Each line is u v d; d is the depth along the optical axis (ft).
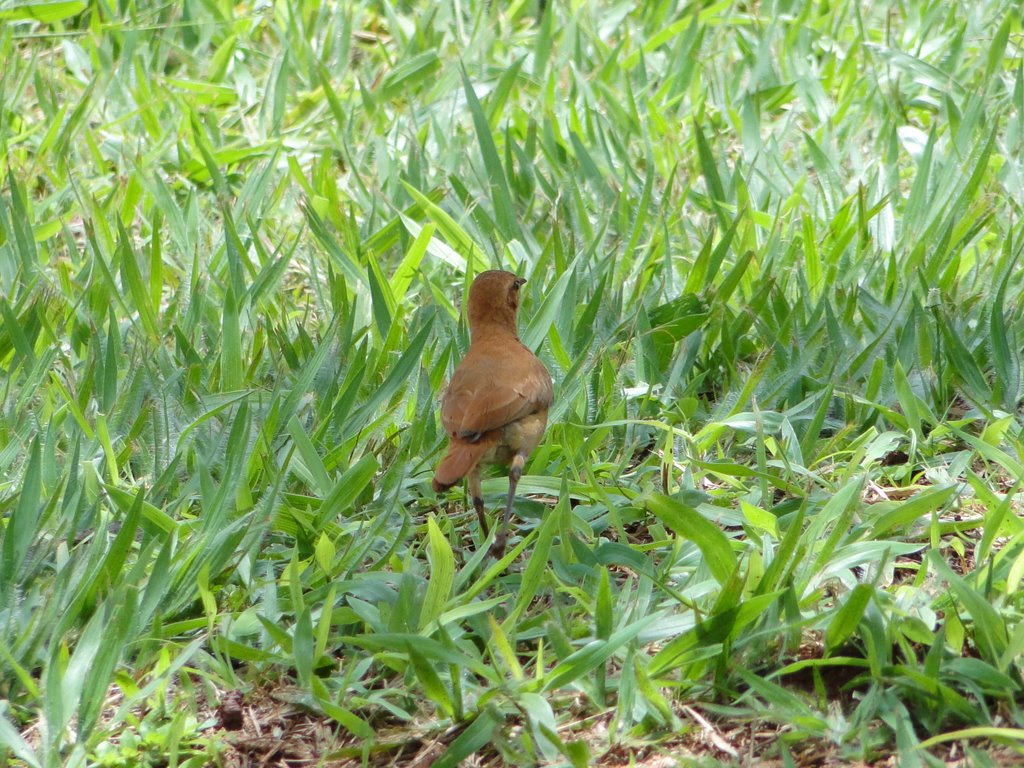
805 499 24.47
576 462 30.32
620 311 35.78
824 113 48.83
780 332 34.06
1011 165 42.50
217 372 33.86
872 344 32.91
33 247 39.81
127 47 54.08
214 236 42.80
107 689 23.67
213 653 25.93
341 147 47.96
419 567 28.19
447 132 49.21
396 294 37.91
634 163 47.19
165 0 59.82
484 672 23.17
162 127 50.37
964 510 28.84
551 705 23.91
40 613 24.94
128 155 48.03
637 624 23.13
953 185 41.55
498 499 30.83
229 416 31.22
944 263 38.29
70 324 37.27
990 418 30.99
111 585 25.94
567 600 26.73
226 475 27.43
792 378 32.68
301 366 33.76
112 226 44.55
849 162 46.16
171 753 22.59
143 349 32.53
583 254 37.50
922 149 46.21
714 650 23.31
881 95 48.42
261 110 51.11
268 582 26.73
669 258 37.68
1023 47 51.88
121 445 31.71
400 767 23.15
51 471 29.89
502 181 42.65
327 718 24.36
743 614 23.13
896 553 25.70
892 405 33.19
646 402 32.60
